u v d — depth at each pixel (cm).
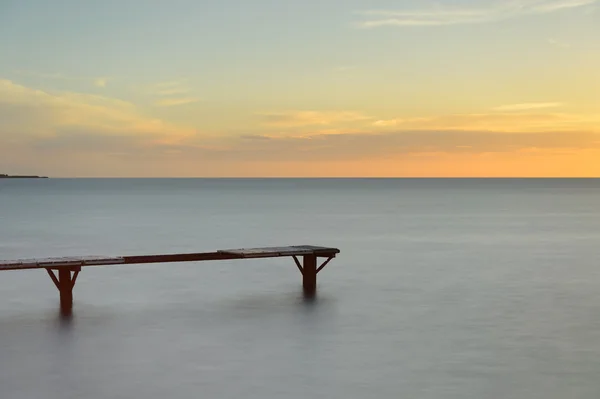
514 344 1762
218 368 1545
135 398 1352
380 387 1420
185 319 2047
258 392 1388
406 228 5775
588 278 2905
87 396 1364
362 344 1755
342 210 8975
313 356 1639
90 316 2089
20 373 1505
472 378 1481
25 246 4266
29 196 15388
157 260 2253
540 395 1377
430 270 3156
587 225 6050
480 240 4659
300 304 2292
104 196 15262
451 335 1856
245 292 2538
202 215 7775
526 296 2456
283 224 6297
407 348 1714
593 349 1714
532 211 8594
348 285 2708
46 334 1848
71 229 5644
